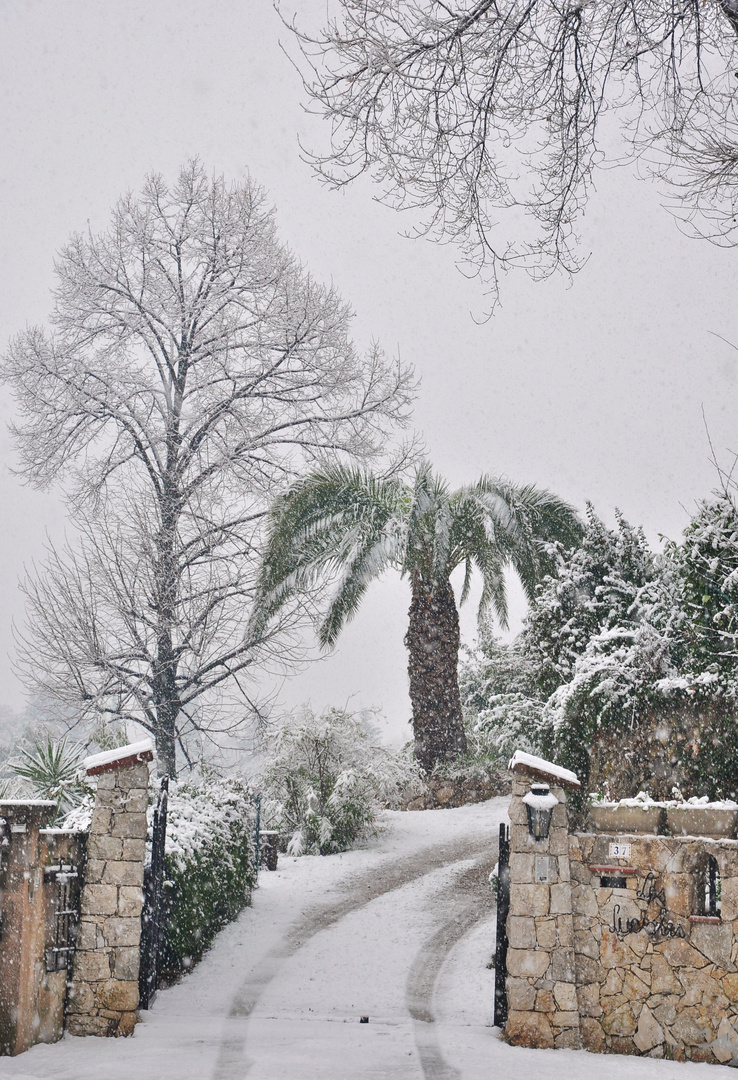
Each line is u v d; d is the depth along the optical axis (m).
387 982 9.91
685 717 10.60
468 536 21.77
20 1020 6.94
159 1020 8.33
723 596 10.48
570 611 13.55
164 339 20.34
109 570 16.72
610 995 7.61
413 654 23.06
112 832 8.05
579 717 11.45
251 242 20.28
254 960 10.95
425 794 22.50
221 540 18.20
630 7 7.19
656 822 7.91
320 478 19.91
